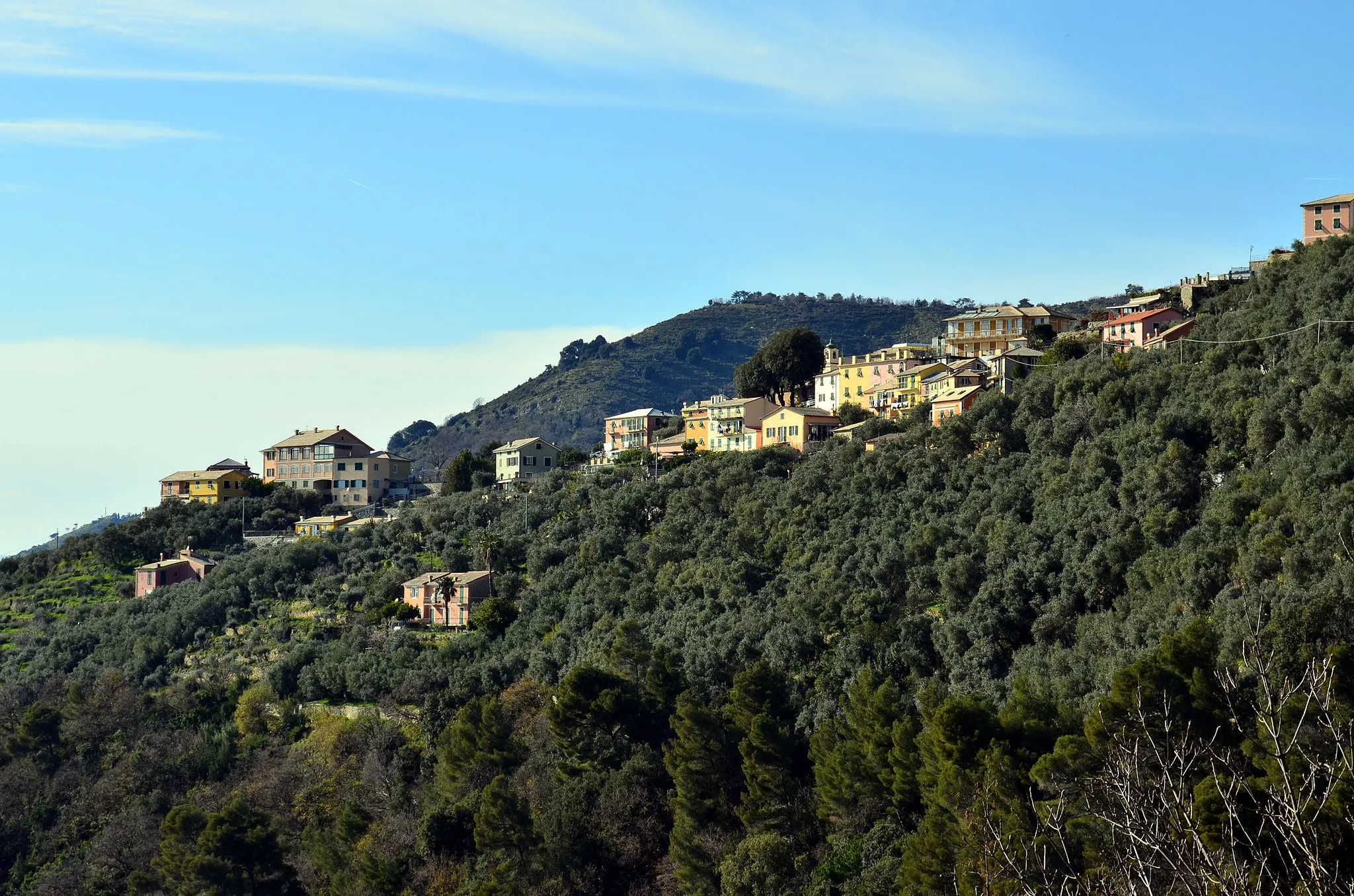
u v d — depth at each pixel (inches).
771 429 7534.5
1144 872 1039.0
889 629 4185.5
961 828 2551.7
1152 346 6284.5
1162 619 3484.3
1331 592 2940.5
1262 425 4411.9
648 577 5521.7
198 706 5457.7
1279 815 1044.5
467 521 7017.7
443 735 4387.3
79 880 4471.0
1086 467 4773.6
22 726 5324.8
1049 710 2997.0
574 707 4124.0
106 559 7647.6
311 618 6176.2
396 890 3772.1
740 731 3804.1
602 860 3713.1
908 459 5585.6
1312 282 5575.8
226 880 4008.4
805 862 3267.7
